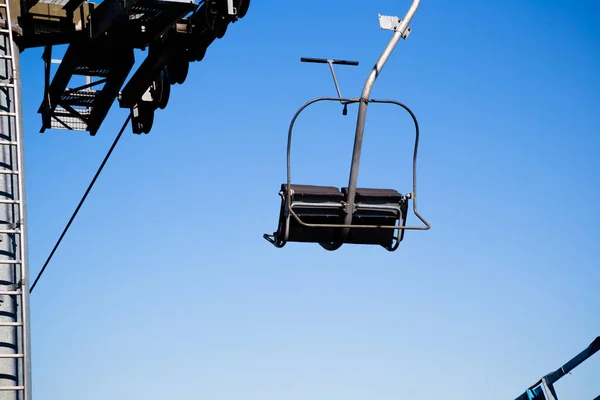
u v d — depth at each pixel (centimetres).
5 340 1666
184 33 1916
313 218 1442
